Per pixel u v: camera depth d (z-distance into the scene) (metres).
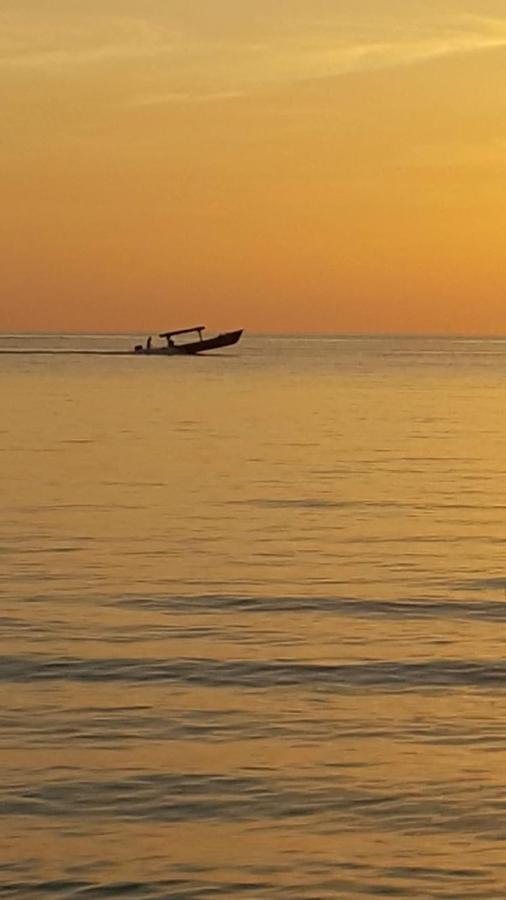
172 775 18.91
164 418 91.38
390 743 20.36
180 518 44.25
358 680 23.89
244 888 15.44
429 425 88.44
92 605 30.06
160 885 15.49
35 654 25.47
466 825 17.22
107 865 16.00
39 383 134.12
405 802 17.97
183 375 157.25
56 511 45.69
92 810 17.62
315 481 55.53
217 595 31.31
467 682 23.80
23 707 22.06
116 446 70.25
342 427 86.00
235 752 19.91
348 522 43.84
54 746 20.08
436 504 48.69
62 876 15.69
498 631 27.83
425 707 22.25
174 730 20.91
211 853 16.34
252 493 51.28
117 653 25.62
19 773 18.92
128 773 18.97
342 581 33.28
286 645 26.41
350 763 19.45
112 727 21.05
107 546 38.38
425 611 29.78
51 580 33.09
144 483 54.06
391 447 72.12
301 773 19.03
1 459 62.88
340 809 17.72
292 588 32.28
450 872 15.86
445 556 37.28
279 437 77.75
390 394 124.69
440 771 19.14
